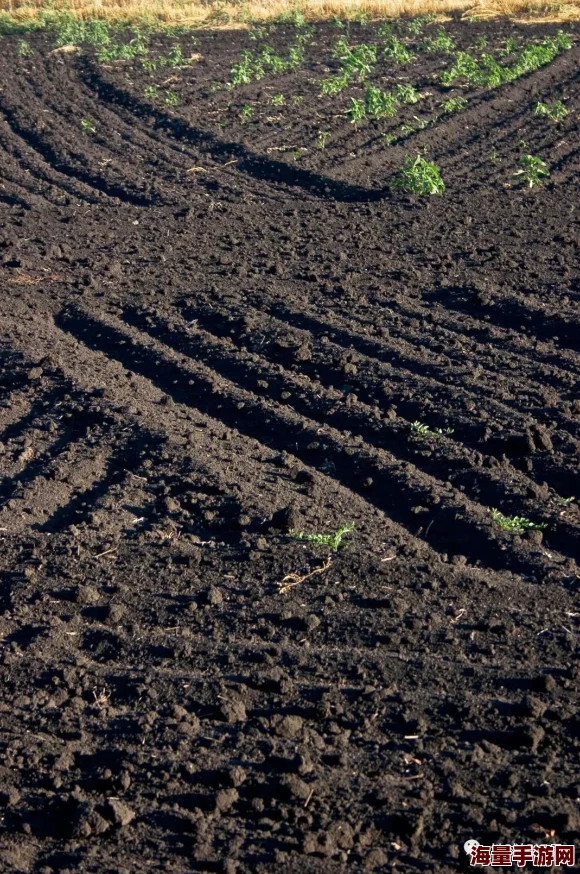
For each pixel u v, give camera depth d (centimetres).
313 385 986
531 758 540
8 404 954
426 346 1059
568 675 594
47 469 841
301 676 604
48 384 987
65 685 606
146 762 541
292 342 1070
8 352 1052
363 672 601
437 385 968
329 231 1380
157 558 724
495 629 639
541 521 771
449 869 480
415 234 1358
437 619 645
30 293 1216
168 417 929
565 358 1017
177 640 638
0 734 567
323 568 701
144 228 1416
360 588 680
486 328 1091
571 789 518
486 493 812
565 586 685
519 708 567
